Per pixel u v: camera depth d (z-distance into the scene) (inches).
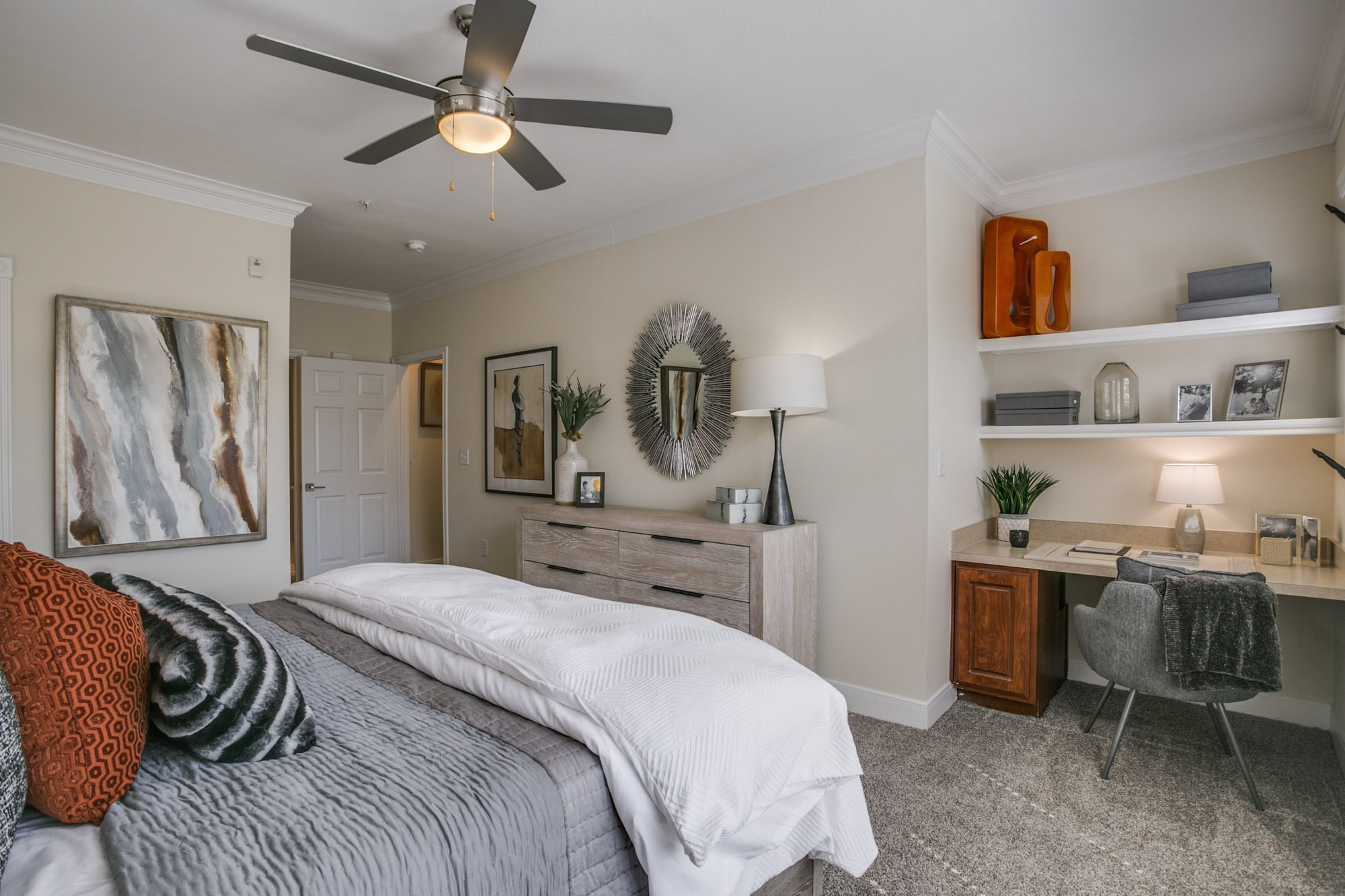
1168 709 114.7
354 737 48.4
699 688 50.3
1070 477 130.6
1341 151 96.5
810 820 57.1
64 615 40.2
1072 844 75.3
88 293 117.7
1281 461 110.9
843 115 104.1
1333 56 87.7
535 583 144.8
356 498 215.5
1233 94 98.4
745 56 88.4
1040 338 122.0
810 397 109.5
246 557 135.9
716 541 111.5
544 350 171.9
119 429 119.9
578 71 91.5
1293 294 109.1
